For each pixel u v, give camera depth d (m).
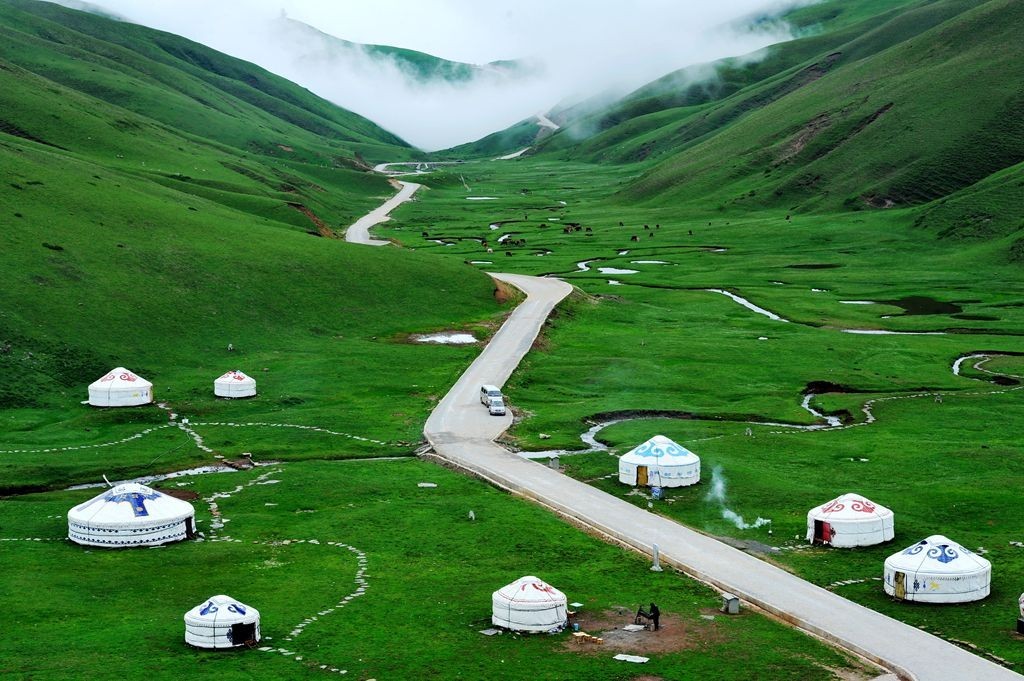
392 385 118.94
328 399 112.50
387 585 61.19
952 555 58.75
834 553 67.38
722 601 58.75
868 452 92.25
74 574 61.84
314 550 67.81
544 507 77.62
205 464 89.19
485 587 60.91
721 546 68.12
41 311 120.12
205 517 75.50
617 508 76.50
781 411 109.31
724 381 123.62
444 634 53.75
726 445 94.81
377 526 72.75
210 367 122.38
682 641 52.78
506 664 49.88
